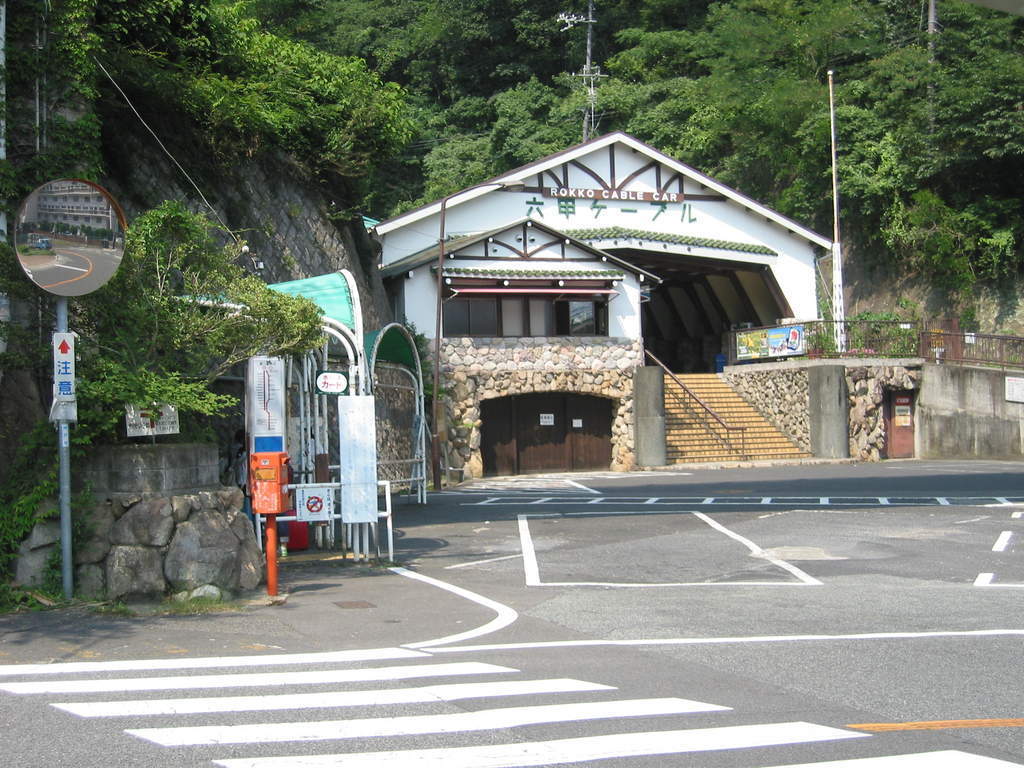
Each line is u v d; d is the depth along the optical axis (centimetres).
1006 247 3912
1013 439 3294
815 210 4603
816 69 4756
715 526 1642
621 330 3350
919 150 4084
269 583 1024
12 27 1288
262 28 3625
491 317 3225
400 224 3378
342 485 1248
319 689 657
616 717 587
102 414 983
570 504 2058
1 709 605
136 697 636
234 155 2164
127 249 1056
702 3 5531
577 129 5059
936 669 722
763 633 866
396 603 1017
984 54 3847
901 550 1381
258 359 1140
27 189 1229
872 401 3409
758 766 498
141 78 1814
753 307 4084
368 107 2647
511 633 872
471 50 5631
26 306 1125
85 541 962
